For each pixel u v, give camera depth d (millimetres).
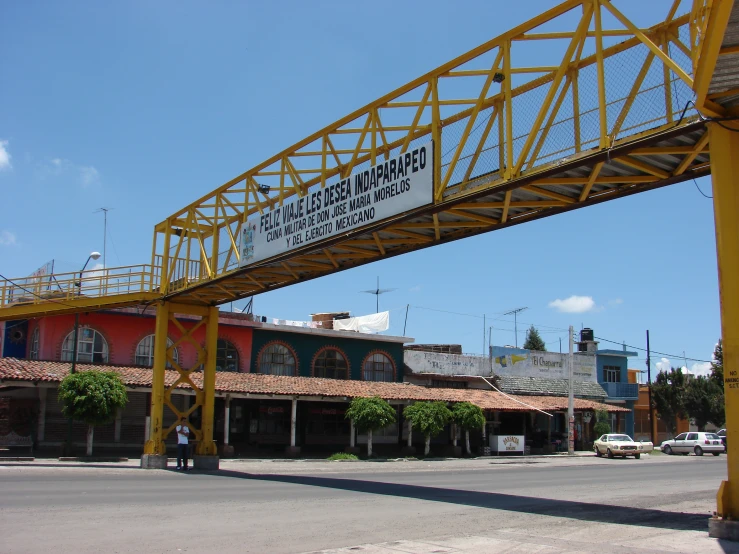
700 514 12930
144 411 30234
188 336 23234
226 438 29922
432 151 13438
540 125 11867
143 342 31797
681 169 11414
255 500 13641
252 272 18969
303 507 12688
